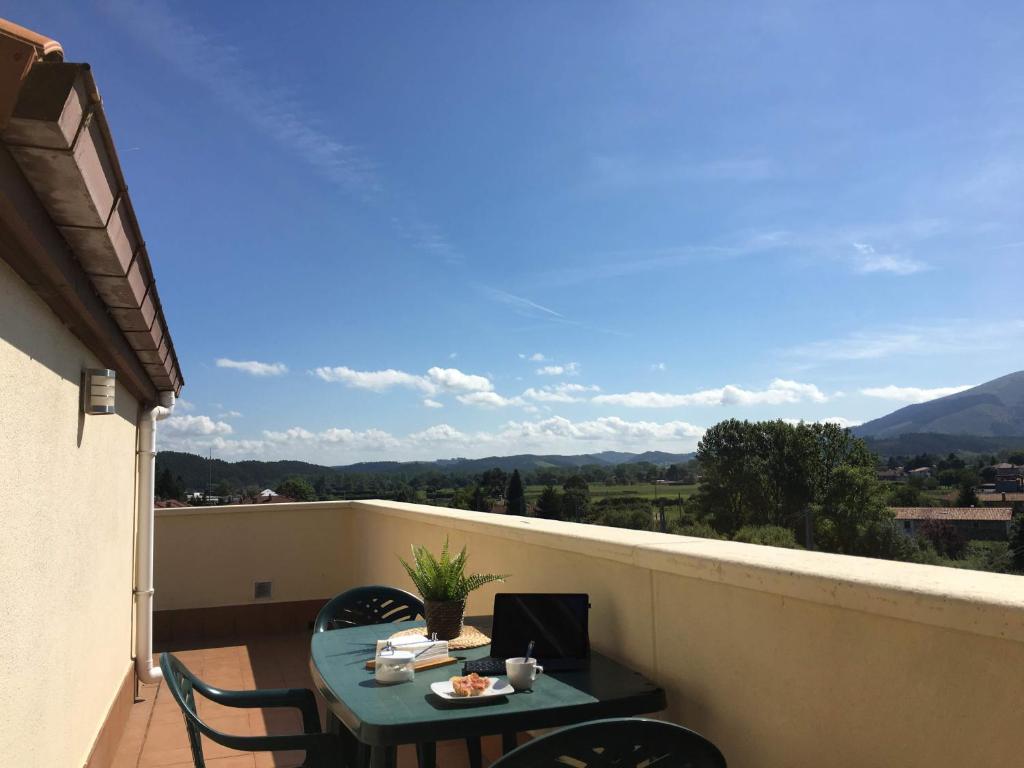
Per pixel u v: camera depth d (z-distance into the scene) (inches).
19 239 62.2
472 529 151.8
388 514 230.1
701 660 80.4
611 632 99.2
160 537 266.8
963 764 52.5
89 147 55.6
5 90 45.3
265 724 168.1
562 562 114.0
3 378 69.0
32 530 80.7
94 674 124.0
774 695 70.1
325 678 87.7
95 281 86.0
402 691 81.8
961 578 59.1
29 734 80.0
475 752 117.0
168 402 191.9
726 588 76.9
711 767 59.9
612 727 56.4
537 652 95.3
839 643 63.2
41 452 84.0
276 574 277.7
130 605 178.1
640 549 89.4
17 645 75.2
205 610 267.9
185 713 84.1
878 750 59.2
